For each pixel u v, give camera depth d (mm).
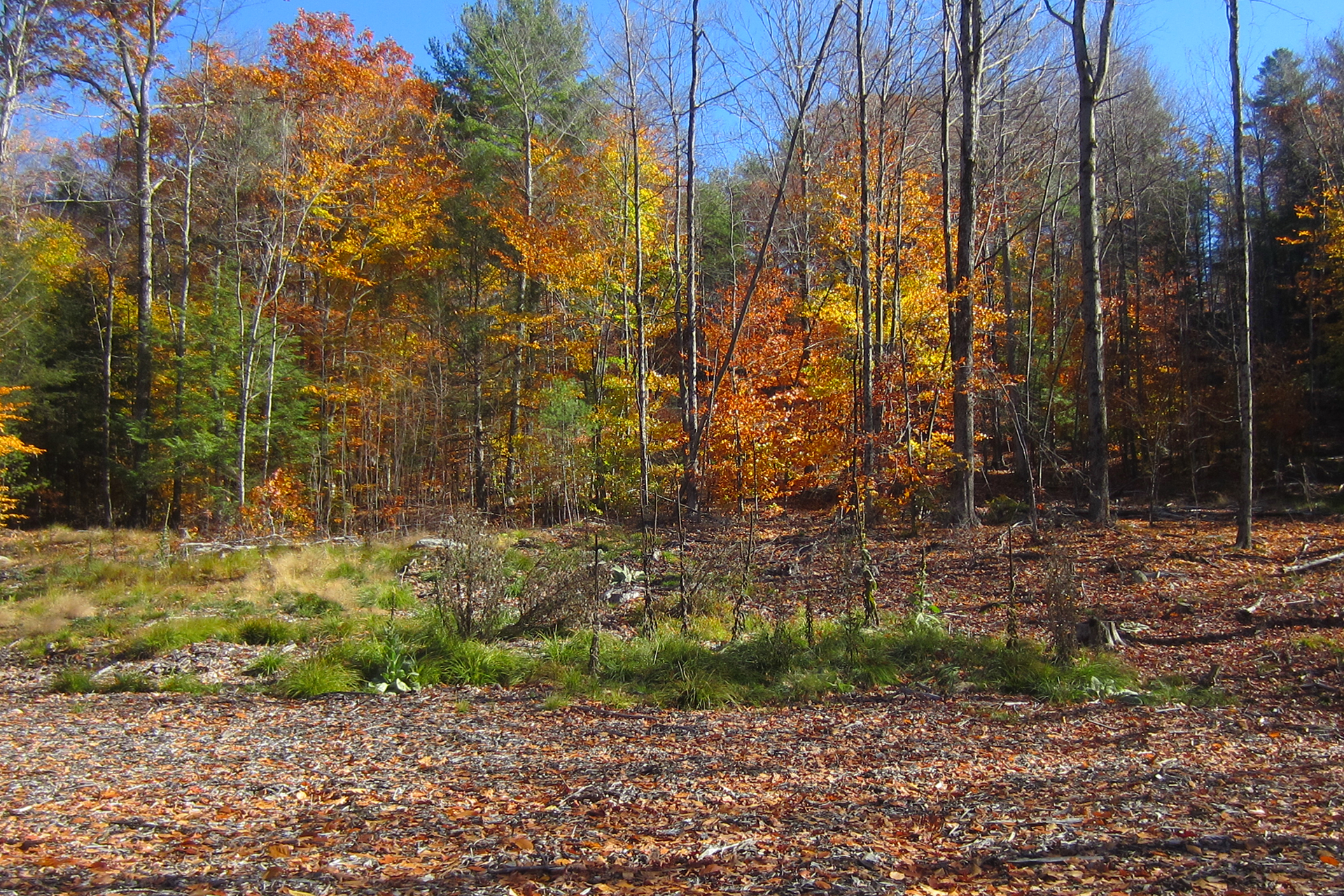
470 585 10094
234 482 21328
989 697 7711
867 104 22938
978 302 19938
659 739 6613
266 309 24250
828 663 8602
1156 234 29844
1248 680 7867
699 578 11430
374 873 3904
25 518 23906
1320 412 26891
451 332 25656
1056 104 24609
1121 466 26359
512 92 24719
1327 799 4559
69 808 5023
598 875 3824
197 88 22375
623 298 23234
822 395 19391
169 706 7910
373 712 7641
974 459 16734
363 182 24109
